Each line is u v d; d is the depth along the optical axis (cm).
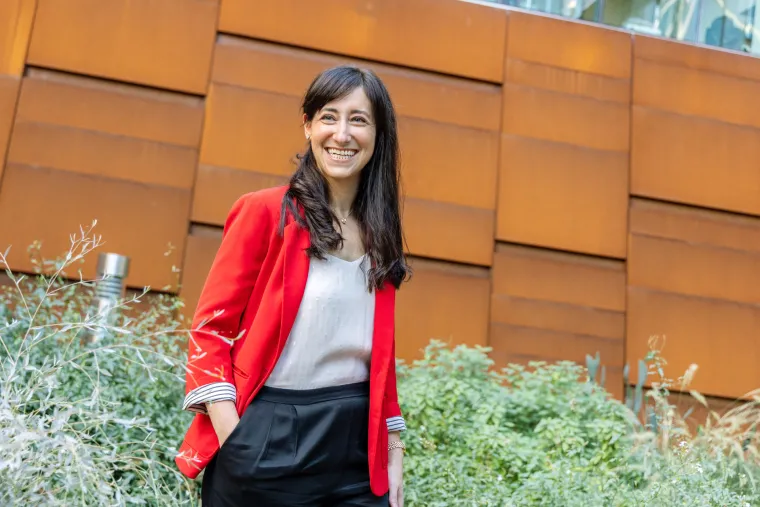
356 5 562
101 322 210
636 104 602
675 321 577
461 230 555
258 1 546
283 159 536
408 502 347
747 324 589
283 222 181
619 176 588
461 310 546
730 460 411
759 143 617
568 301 565
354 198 194
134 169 515
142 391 347
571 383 474
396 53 564
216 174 525
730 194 604
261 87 541
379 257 188
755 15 634
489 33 582
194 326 174
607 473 383
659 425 418
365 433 180
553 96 587
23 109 504
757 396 523
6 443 161
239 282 178
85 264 494
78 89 515
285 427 170
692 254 592
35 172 499
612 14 613
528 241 566
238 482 167
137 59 523
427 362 476
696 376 571
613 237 580
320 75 193
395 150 198
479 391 459
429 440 398
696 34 627
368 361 185
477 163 566
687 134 606
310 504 171
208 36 537
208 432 175
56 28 514
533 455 402
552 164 579
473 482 369
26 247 489
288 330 175
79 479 174
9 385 182
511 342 550
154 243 509
